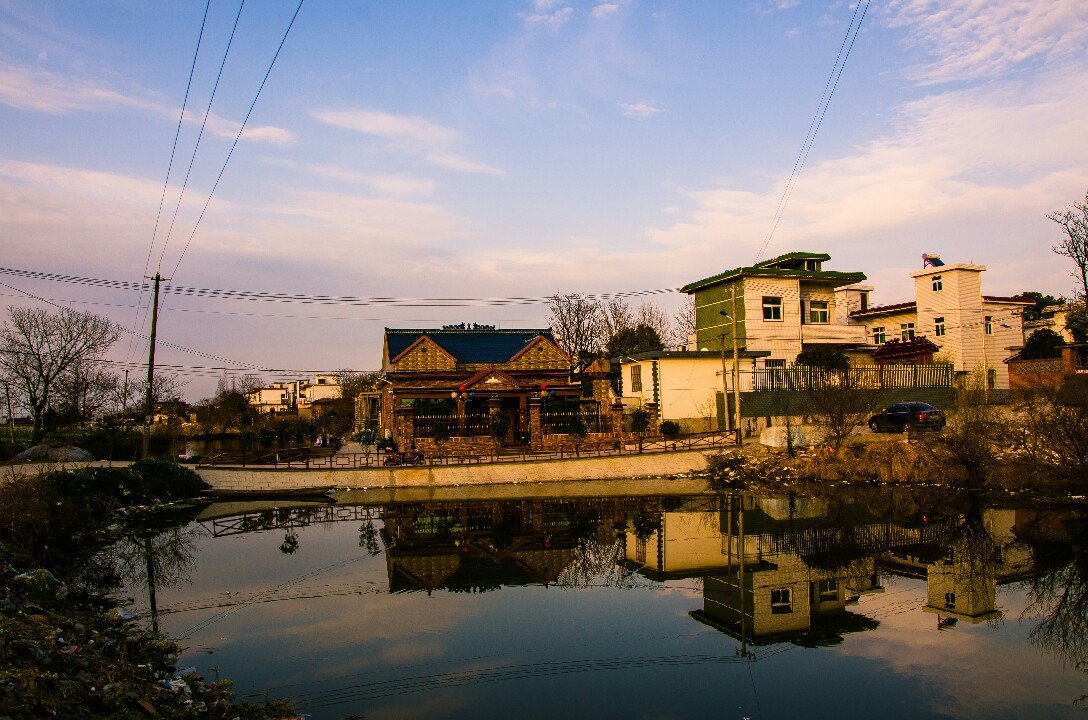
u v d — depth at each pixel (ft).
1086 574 56.54
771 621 47.42
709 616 48.62
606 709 33.99
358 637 44.98
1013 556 62.95
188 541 78.84
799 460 115.55
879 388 132.87
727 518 86.63
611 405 145.28
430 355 157.58
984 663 39.50
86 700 29.91
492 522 89.25
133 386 193.98
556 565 64.85
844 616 48.21
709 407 149.18
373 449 161.68
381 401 187.11
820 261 176.65
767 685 36.83
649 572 61.16
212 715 32.83
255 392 373.61
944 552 65.00
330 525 88.94
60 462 113.80
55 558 68.28
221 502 108.99
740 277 165.58
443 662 40.60
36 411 171.94
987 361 180.04
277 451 130.31
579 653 41.83
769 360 163.94
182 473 109.50
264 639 44.68
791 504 95.25
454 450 134.21
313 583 59.21
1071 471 89.04
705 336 178.50
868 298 209.15
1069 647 41.70
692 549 69.72
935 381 154.10
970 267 177.47
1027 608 48.96
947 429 112.16
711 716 33.14
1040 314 211.61
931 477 102.42
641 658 40.98
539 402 140.87
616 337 228.63
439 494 112.57
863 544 69.26
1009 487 94.48
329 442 170.40
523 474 118.52
